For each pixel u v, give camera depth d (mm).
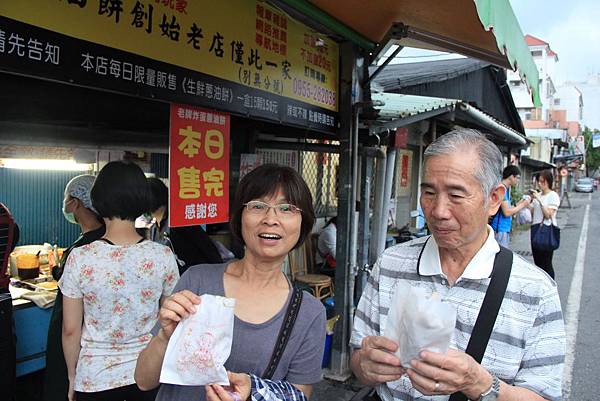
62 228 4875
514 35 2961
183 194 2816
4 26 1779
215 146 3025
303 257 6164
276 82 3371
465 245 1592
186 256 3352
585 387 4352
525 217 8695
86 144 3074
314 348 1658
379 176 4871
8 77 2439
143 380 1539
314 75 3838
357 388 4098
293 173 1699
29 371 3242
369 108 4316
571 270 9586
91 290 2166
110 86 2166
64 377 2359
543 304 1536
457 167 1506
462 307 1591
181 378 1354
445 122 9062
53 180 4754
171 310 1387
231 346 1454
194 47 2633
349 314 4312
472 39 3980
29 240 4617
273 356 1580
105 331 2219
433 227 1574
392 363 1372
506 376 1531
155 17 2373
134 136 3375
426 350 1309
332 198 7664
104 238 2297
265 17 3219
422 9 3359
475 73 10766
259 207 1649
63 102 2721
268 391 1444
